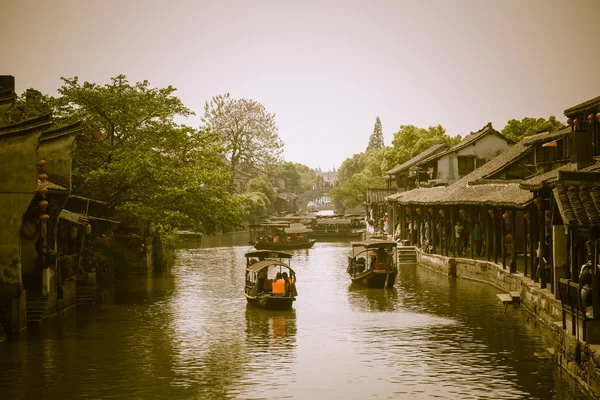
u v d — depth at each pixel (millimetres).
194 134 37750
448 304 27891
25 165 21234
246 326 24297
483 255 36562
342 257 52406
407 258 44812
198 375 18078
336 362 19266
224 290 33094
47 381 17500
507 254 35344
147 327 24062
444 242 40156
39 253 23328
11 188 21281
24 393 16547
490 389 16438
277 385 17188
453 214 39094
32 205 22594
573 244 16938
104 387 17031
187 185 35375
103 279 31297
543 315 22578
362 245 34750
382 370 18375
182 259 49125
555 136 32469
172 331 23453
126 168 32281
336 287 34281
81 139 33469
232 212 36938
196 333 23156
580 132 21156
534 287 24078
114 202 34469
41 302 23516
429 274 38188
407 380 17422
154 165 33312
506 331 22453
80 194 33219
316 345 21328
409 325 23984
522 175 39688
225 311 27297
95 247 32812
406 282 35000
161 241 42656
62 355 20000
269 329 23766
